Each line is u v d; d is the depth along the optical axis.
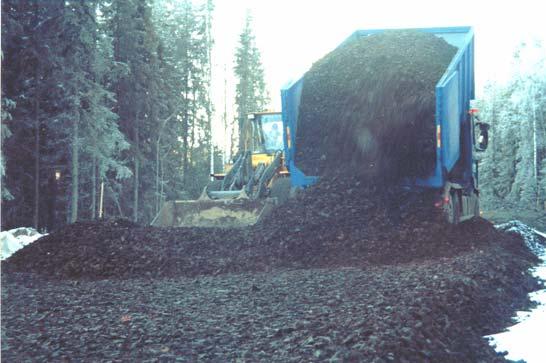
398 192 11.26
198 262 9.80
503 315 6.75
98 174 28.64
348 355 4.01
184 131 45.94
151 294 7.03
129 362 4.00
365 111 11.80
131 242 10.54
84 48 24.81
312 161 11.98
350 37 14.55
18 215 25.06
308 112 12.39
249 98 56.88
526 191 52.44
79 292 7.28
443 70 12.26
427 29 14.70
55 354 4.18
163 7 46.75
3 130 20.66
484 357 4.94
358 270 8.76
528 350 5.20
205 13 49.31
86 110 26.17
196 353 4.21
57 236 10.85
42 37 24.08
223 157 54.59
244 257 10.03
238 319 5.33
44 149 26.52
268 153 16.88
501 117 62.00
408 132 11.27
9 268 9.91
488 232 12.49
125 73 27.27
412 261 9.75
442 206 11.05
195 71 47.47
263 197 13.35
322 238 10.38
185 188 44.69
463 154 13.52
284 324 5.03
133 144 32.28
